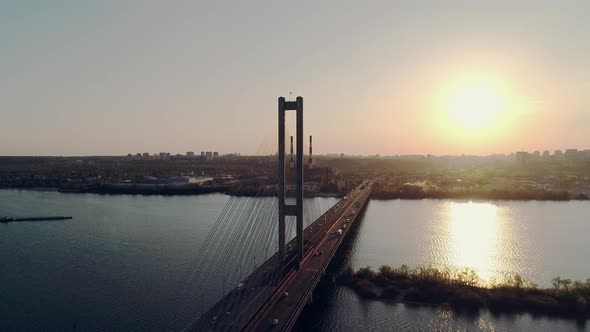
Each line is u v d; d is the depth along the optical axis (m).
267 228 113.69
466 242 105.12
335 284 71.88
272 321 43.66
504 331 56.22
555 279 68.75
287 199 169.62
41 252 91.88
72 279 73.62
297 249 67.56
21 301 63.97
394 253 94.25
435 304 63.88
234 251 89.75
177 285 70.06
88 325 56.06
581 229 121.50
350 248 98.56
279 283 55.31
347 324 57.97
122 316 58.62
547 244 103.19
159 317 58.16
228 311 46.38
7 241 102.88
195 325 42.94
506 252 95.62
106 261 84.38
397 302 64.75
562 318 59.44
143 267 80.06
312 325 57.66
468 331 56.19
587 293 63.41
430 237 110.81
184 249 93.12
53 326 55.91
